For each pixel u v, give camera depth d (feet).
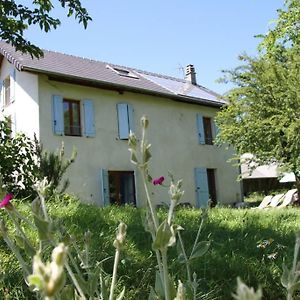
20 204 19.30
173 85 69.31
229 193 66.44
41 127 46.96
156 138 57.77
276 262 12.59
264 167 100.48
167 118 59.98
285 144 55.77
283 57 57.62
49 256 9.11
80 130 50.55
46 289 1.89
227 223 20.48
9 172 26.96
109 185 51.67
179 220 19.76
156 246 4.02
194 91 69.72
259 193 96.53
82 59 63.57
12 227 14.01
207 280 10.63
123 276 10.48
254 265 11.97
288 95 52.80
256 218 23.68
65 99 50.14
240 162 60.18
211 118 66.85
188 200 59.57
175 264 11.22
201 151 63.52
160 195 54.60
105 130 52.21
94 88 52.39
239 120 58.13
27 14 26.84
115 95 54.44
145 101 57.72
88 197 48.62
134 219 18.63
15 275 9.47
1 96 56.39
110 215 19.35
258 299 1.78
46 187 4.54
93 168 49.93
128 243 13.32
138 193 53.26
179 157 60.03
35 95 47.80
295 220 24.35
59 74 47.50
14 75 52.42
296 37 32.89
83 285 4.66
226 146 67.31
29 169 27.58
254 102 56.24
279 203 58.23
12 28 26.76
